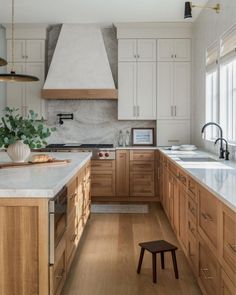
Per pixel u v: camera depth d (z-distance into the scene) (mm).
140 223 4809
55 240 2191
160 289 2906
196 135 6043
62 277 2525
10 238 2064
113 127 6660
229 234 1869
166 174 4914
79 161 3570
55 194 2107
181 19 5969
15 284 2080
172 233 4352
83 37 6266
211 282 2309
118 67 6289
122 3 5230
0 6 5336
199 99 5758
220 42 4477
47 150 6012
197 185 2730
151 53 6262
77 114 6680
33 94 6359
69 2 5188
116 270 3273
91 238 4164
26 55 6344
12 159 3340
